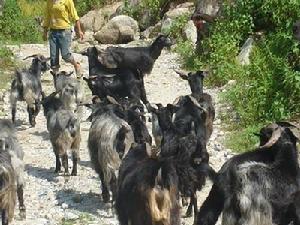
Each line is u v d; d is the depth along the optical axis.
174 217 6.58
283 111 12.27
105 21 26.72
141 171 6.59
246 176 6.15
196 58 17.73
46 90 15.88
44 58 14.04
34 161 11.24
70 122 10.12
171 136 8.27
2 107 14.77
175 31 21.83
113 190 8.70
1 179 7.62
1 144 8.50
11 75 17.12
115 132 8.61
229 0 18.11
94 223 8.43
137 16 25.92
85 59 19.77
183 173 7.55
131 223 6.66
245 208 6.10
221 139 11.91
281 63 13.35
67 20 16.30
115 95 12.74
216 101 14.23
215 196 6.39
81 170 10.66
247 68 14.90
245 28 17.11
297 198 6.22
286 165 6.28
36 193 9.69
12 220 8.48
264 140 6.74
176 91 15.88
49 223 8.48
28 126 13.45
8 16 24.66
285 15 15.73
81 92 12.82
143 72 15.97
